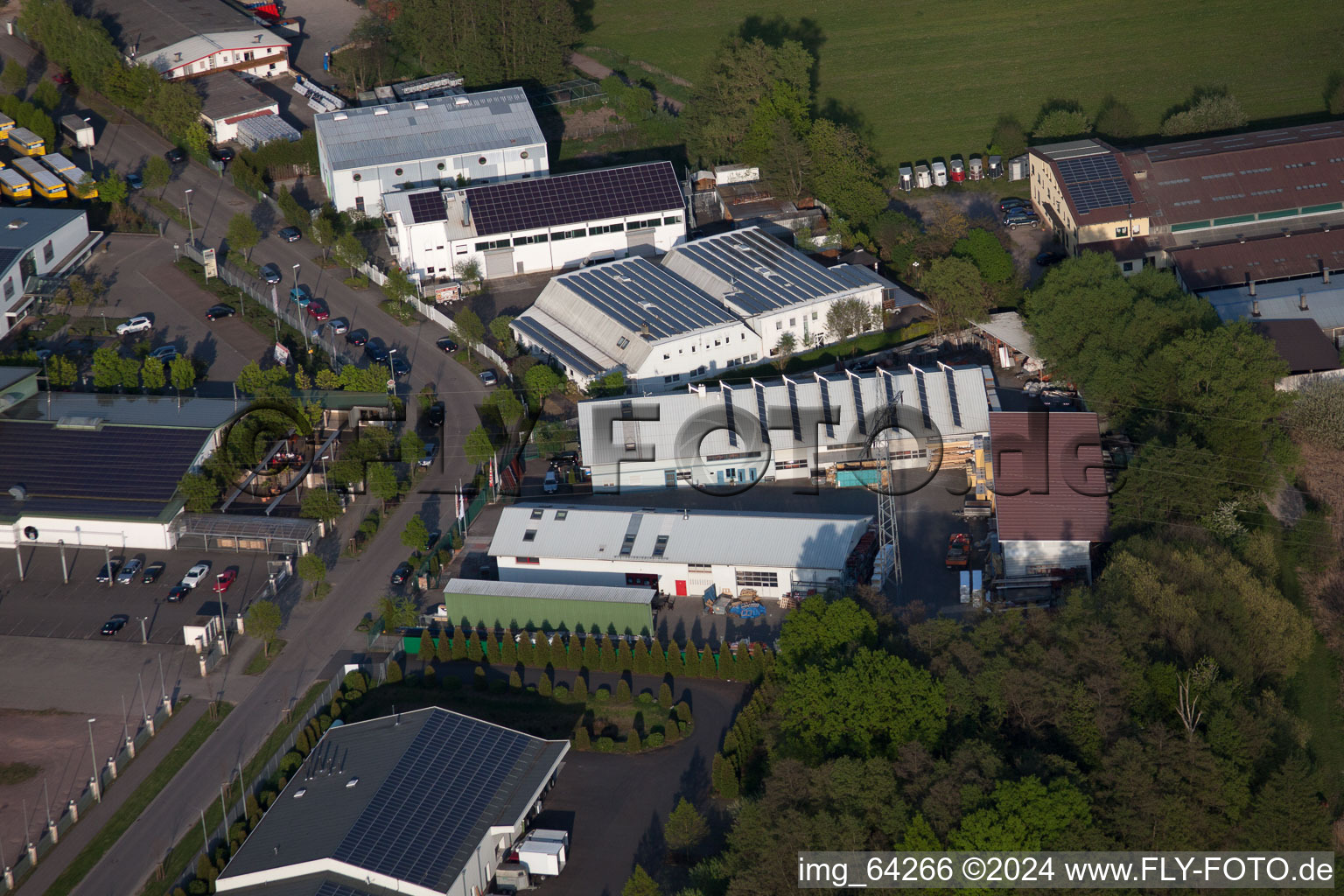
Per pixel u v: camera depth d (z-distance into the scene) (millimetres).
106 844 124625
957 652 129750
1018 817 114000
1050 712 126000
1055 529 150500
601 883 119875
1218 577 140125
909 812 116750
